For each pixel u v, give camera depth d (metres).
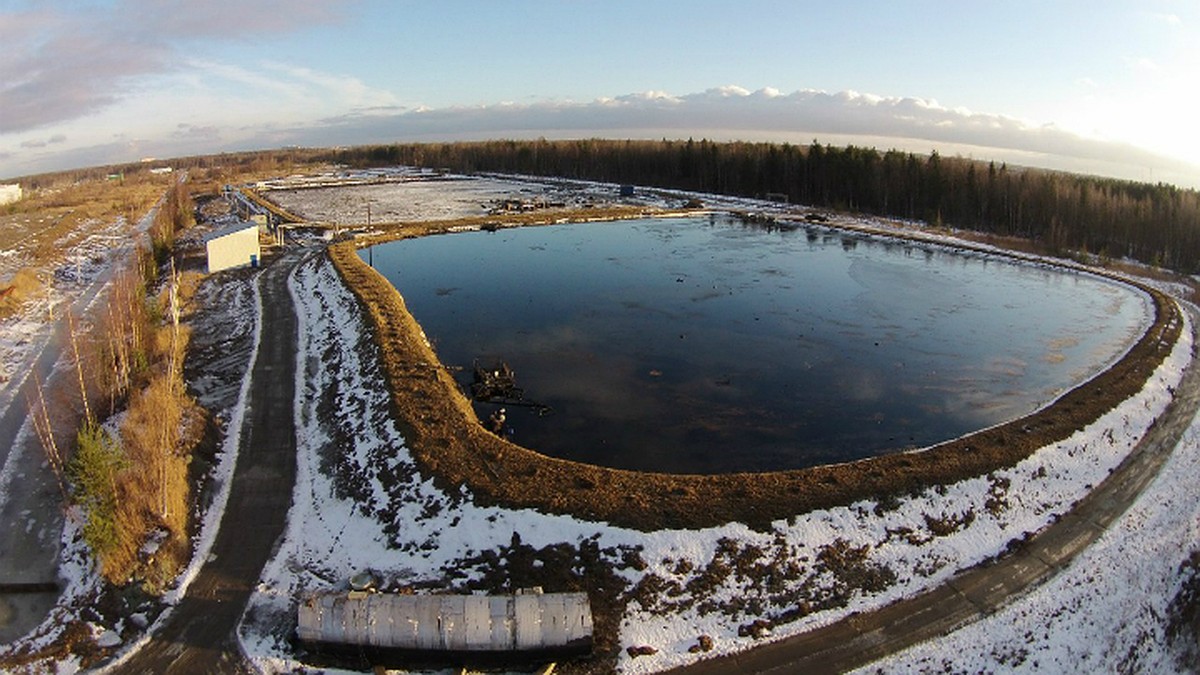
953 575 24.23
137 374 37.66
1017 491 28.56
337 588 22.81
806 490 27.20
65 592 22.67
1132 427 34.72
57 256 74.81
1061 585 23.98
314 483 28.88
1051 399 37.97
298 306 52.03
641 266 67.69
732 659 20.47
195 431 31.75
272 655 20.17
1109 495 29.30
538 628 19.88
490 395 36.75
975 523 26.62
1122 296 60.56
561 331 47.72
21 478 28.84
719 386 38.97
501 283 60.47
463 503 26.05
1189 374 42.38
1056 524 27.25
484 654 19.86
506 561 23.55
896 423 34.84
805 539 24.80
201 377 39.34
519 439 32.38
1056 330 50.31
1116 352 45.50
